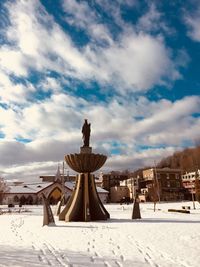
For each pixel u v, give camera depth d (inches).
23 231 660.1
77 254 389.1
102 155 934.4
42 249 426.0
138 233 594.9
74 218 890.1
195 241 485.4
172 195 3280.0
